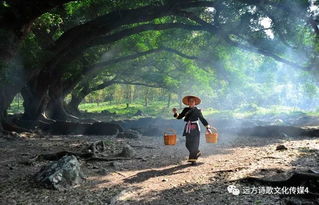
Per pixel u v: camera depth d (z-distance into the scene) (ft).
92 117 141.69
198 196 20.26
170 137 31.83
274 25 68.03
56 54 72.28
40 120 82.84
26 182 24.88
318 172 20.38
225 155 36.14
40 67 68.49
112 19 67.46
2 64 50.98
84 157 34.99
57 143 51.55
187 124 31.19
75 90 139.13
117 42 103.60
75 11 78.84
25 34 55.77
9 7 52.37
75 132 72.79
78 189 23.24
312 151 33.78
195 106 31.73
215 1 65.51
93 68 102.99
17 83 63.82
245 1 62.18
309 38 68.80
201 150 40.86
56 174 23.82
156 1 65.77
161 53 124.77
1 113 64.23
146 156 36.86
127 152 36.42
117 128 70.38
